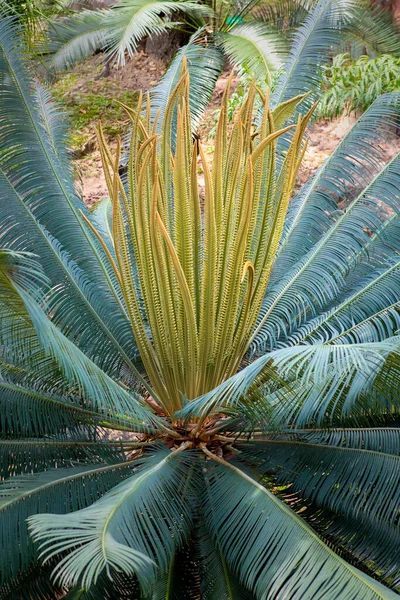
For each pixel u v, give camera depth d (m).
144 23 7.66
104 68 9.73
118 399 3.32
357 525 3.50
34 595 3.38
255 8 9.03
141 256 3.67
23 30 4.64
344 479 3.55
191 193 3.57
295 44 5.25
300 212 4.95
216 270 3.62
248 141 3.77
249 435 3.65
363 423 3.73
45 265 4.28
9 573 3.16
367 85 6.98
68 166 5.13
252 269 3.47
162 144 3.93
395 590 3.26
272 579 2.95
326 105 7.17
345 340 4.02
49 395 3.75
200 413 3.32
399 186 4.62
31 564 3.32
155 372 4.03
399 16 7.51
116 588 3.38
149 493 3.20
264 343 4.44
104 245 3.89
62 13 8.54
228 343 3.87
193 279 3.70
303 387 3.25
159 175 3.71
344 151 4.92
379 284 4.32
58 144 5.13
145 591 2.82
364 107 7.12
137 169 3.70
